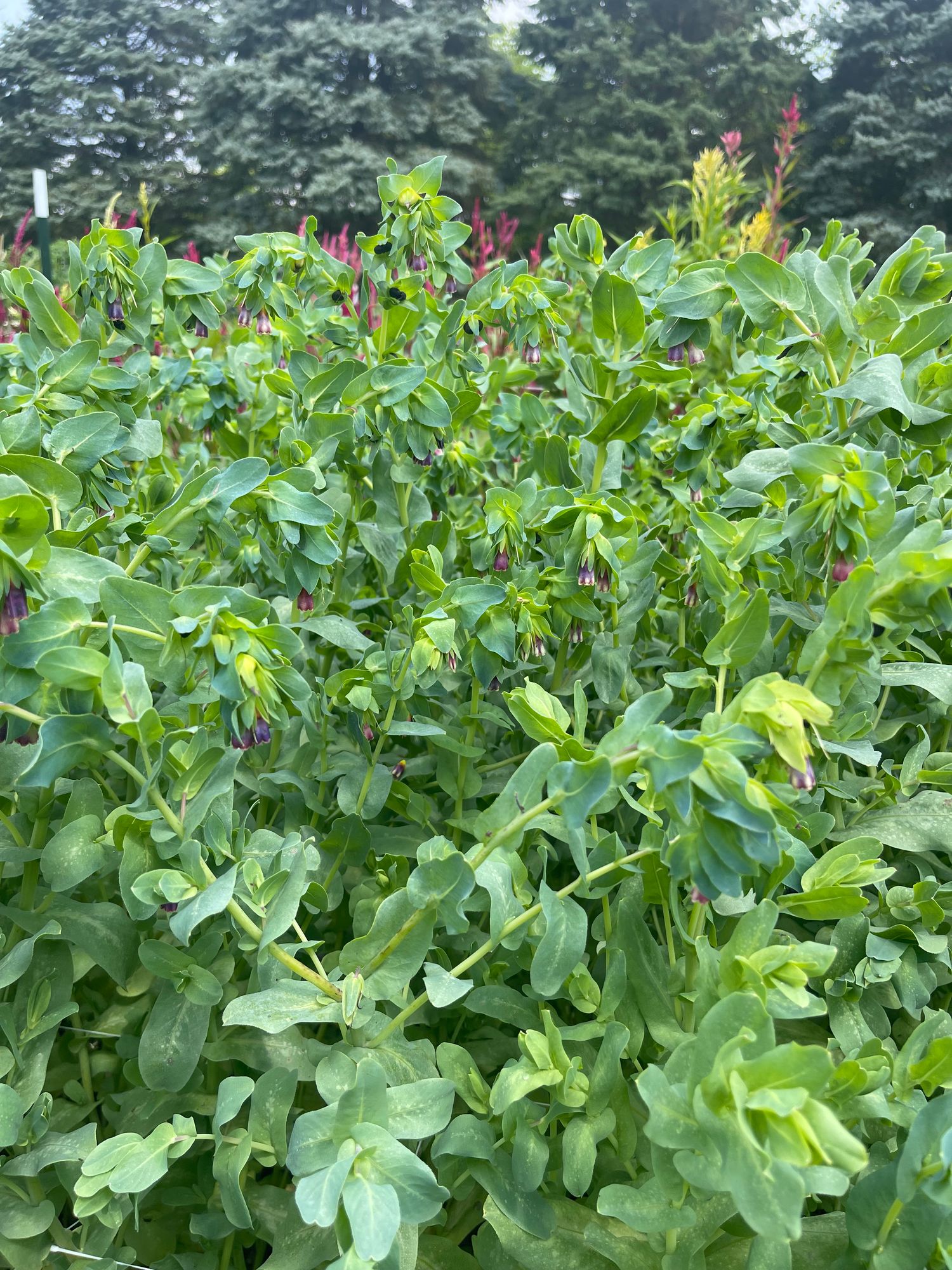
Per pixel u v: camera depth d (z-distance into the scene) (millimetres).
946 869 2057
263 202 34688
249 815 2078
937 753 2211
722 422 2359
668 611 2676
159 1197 1788
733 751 1243
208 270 2656
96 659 1407
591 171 34375
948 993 2055
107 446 1839
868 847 1651
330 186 32969
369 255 2529
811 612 1974
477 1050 1932
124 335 2609
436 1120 1402
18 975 1615
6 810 1898
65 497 1735
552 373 3750
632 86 37531
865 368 1868
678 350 2393
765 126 37000
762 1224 1116
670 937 1718
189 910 1427
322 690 2074
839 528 1576
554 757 1466
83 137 37844
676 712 2266
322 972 1604
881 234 33156
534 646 1976
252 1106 1618
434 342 2574
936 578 1445
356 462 2441
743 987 1424
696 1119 1225
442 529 2316
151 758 1570
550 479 2459
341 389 2408
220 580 2660
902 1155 1288
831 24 37344
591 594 2029
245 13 38969
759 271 2021
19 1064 1699
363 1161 1266
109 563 1566
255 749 2164
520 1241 1543
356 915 1867
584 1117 1596
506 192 36438
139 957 1749
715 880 1296
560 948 1511
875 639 1572
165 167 37062
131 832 1587
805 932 2055
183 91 40844
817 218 34781
